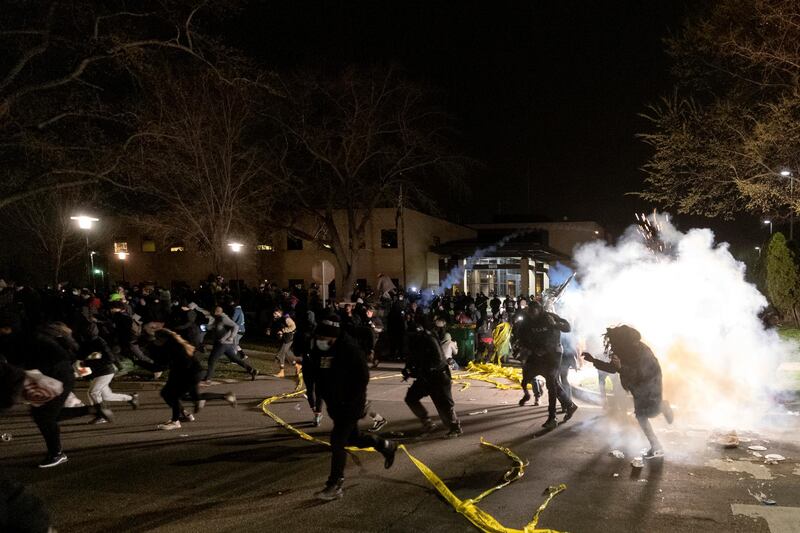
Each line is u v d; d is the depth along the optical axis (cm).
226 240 2942
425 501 621
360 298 2361
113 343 1492
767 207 1656
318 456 801
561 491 641
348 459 780
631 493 632
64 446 856
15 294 1709
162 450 834
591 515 573
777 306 2355
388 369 1830
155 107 2455
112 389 1367
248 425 1000
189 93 2652
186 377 967
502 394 1333
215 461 778
